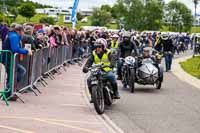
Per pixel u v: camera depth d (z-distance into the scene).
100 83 13.32
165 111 14.21
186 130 11.48
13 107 13.29
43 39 20.28
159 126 11.88
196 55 53.06
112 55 13.87
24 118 11.84
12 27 14.29
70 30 31.52
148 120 12.65
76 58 31.28
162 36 30.94
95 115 12.95
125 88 19.84
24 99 14.92
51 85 19.23
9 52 13.88
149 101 16.23
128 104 15.38
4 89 14.38
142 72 19.00
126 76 19.23
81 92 17.61
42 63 18.67
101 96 13.27
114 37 25.70
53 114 12.72
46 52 19.56
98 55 13.67
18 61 14.36
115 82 14.05
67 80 21.47
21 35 14.98
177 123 12.35
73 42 30.64
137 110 14.23
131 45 19.91
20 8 94.31
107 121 12.22
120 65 19.62
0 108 13.02
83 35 36.34
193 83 23.23
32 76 16.19
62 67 26.12
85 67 13.61
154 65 19.77
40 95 16.16
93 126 11.36
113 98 14.35
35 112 12.82
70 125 11.33
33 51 15.89
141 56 19.75
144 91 19.09
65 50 27.11
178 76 26.88
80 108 14.05
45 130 10.57
